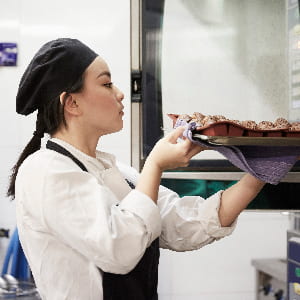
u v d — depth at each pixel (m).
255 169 0.82
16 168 1.00
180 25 1.46
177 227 1.04
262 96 1.47
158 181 0.88
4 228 2.20
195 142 0.80
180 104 1.46
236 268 2.31
